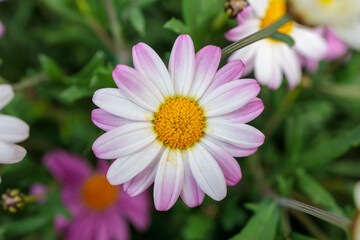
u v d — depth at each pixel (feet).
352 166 0.82
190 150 0.54
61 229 0.78
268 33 0.54
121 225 0.81
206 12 0.63
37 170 0.74
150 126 0.54
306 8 0.52
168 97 0.54
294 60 0.66
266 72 0.64
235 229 0.77
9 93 0.53
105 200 0.80
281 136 0.84
